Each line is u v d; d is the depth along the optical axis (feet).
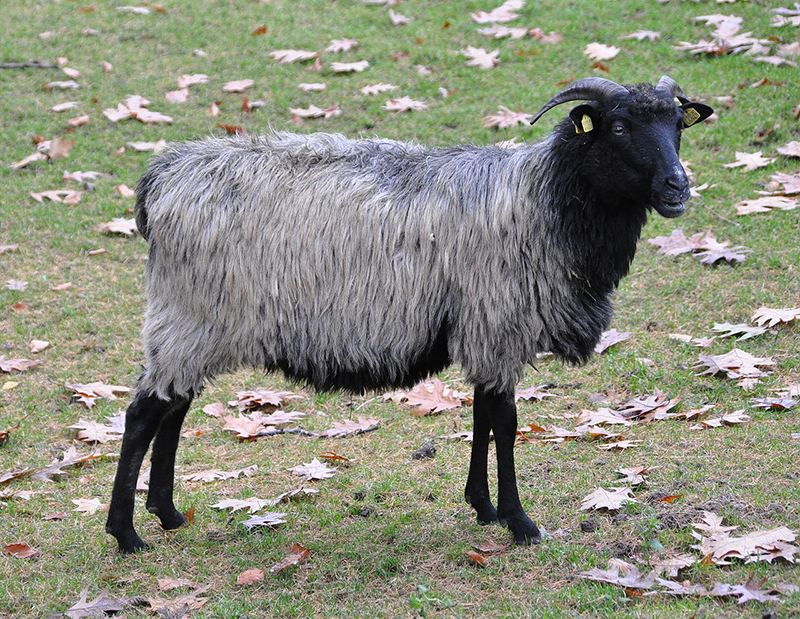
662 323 27.14
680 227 31.27
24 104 39.81
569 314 18.15
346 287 18.02
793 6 42.09
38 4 48.24
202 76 41.11
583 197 17.72
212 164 18.47
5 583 17.65
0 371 27.20
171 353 18.43
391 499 20.52
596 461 21.11
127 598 16.87
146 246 33.04
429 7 46.96
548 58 41.14
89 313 29.78
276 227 18.07
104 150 37.42
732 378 23.85
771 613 14.28
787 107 35.58
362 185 18.20
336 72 41.63
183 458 23.53
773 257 28.81
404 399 26.00
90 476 22.89
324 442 24.02
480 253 17.81
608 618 14.76
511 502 18.08
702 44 39.81
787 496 18.11
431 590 16.44
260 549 18.62
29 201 34.71
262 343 18.48
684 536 17.24
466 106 38.34
